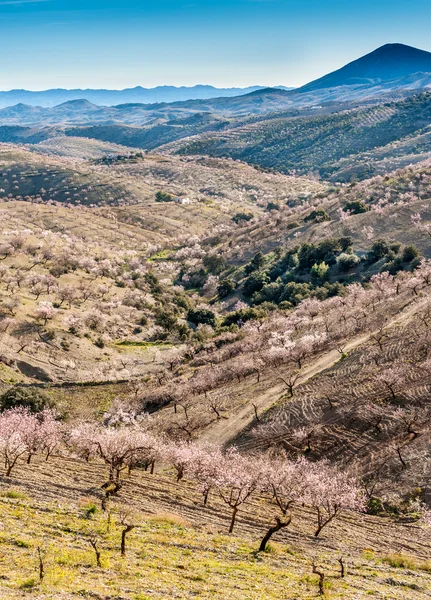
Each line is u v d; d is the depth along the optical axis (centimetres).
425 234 17212
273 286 17250
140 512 4019
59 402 10212
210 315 16438
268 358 10375
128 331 15175
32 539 2581
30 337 12800
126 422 8975
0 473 4459
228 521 4375
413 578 3359
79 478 4856
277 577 2817
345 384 8319
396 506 5409
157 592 2147
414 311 10662
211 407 9056
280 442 7238
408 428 6569
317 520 4884
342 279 16425
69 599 1862
